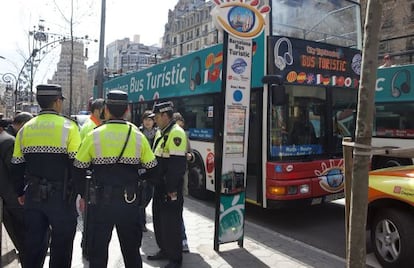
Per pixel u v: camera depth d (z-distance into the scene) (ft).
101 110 16.10
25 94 96.07
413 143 28.35
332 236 20.49
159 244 15.94
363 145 8.48
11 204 13.91
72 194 11.93
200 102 28.07
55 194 11.64
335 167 23.18
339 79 24.09
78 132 12.42
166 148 14.74
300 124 22.50
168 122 15.07
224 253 16.96
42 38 72.74
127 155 11.50
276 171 21.30
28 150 11.75
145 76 37.93
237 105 17.06
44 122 11.85
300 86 22.47
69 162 11.94
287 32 22.74
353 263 8.60
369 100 8.41
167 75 32.99
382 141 30.40
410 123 28.66
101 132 11.49
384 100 30.50
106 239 11.51
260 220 23.70
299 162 21.86
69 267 12.21
